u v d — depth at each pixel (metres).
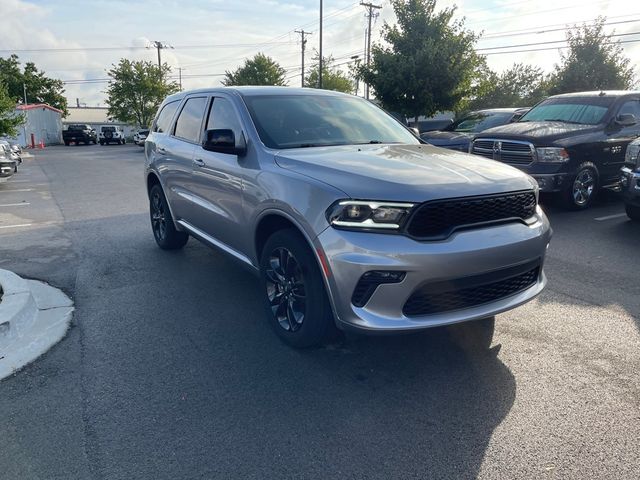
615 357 3.50
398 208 2.91
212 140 3.92
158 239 6.39
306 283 3.34
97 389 3.15
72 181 15.05
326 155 3.65
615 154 8.39
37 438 2.69
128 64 53.69
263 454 2.56
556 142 7.77
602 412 2.87
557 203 8.70
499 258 3.10
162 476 2.41
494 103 31.92
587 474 2.40
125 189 12.91
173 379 3.27
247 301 4.60
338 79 43.16
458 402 2.99
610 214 8.08
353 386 3.17
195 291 4.86
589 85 21.77
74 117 82.31
